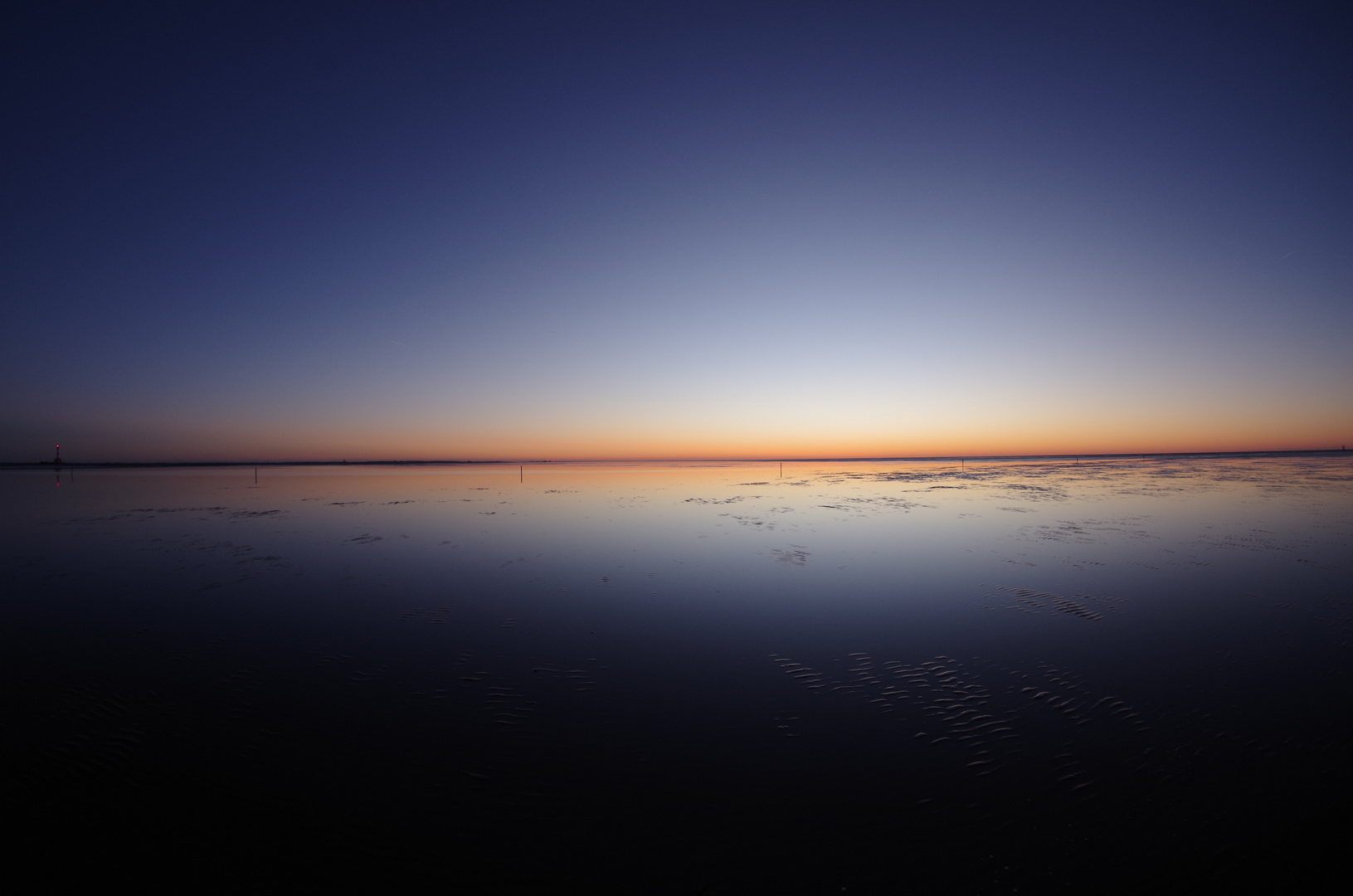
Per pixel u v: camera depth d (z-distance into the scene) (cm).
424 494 2881
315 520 1939
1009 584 1066
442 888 369
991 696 624
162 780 478
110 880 371
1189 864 383
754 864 388
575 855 397
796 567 1214
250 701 623
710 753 519
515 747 531
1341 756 499
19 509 2295
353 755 518
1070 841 405
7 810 438
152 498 2742
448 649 777
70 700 622
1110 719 569
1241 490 2675
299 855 396
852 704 610
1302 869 376
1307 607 909
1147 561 1233
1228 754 505
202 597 1015
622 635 825
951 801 448
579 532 1675
